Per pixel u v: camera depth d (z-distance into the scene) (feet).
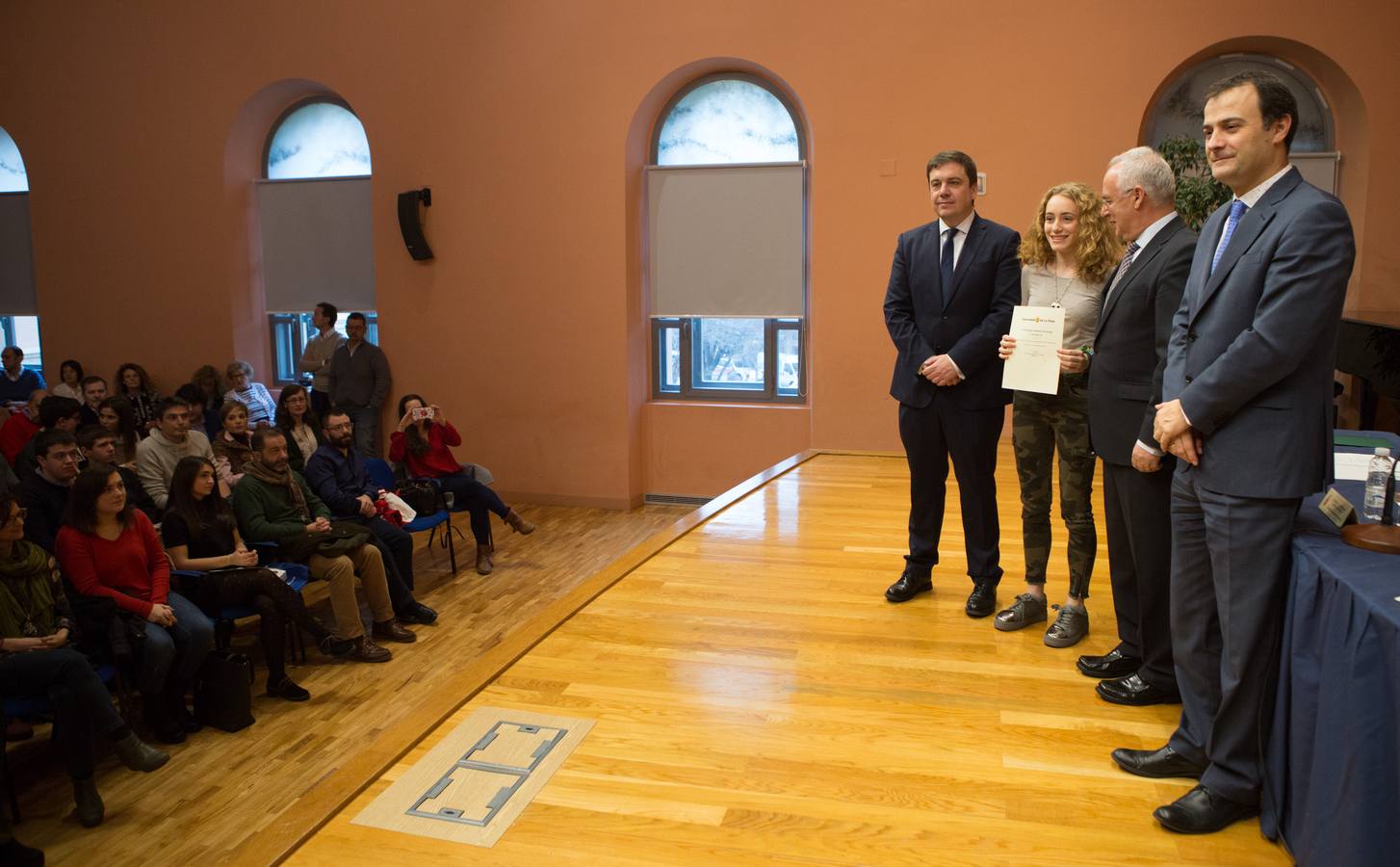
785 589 11.53
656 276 25.46
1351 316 18.48
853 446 23.56
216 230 27.35
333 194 27.40
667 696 8.62
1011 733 7.84
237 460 17.53
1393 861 5.03
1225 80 6.13
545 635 10.03
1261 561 6.07
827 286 23.30
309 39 26.04
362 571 16.03
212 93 26.89
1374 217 20.80
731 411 25.21
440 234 25.75
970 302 9.73
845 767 7.37
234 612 13.84
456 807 6.88
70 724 10.65
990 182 22.13
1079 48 21.40
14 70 28.17
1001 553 12.87
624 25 23.88
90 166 28.02
